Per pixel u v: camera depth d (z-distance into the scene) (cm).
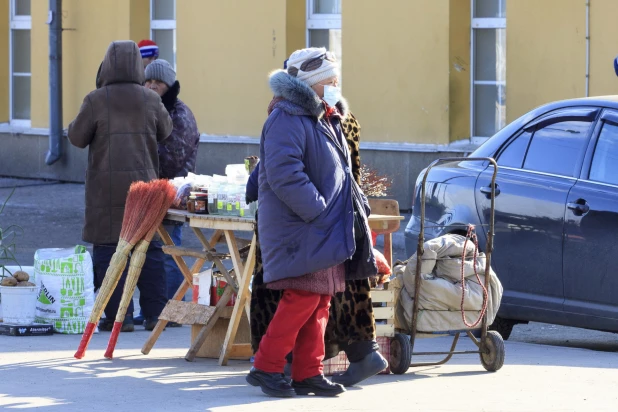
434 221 1906
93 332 1691
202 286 1619
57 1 4225
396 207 1557
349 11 3575
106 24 4153
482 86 3456
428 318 1459
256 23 3794
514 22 3247
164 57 4175
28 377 1420
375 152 3528
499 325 1892
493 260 1814
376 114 3544
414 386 1374
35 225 3359
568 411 1222
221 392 1319
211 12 3897
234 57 3853
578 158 1756
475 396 1305
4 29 4612
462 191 1870
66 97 4288
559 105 1834
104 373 1455
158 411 1203
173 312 1598
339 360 1432
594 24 3109
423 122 3453
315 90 1248
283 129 1214
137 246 1617
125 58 1836
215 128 3919
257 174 1320
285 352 1277
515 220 1783
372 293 1461
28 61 4600
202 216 1562
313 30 3791
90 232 1836
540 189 1767
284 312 1259
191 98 3969
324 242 1215
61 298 1798
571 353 1706
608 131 1739
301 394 1300
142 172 1834
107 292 1590
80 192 4059
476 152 1916
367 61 3550
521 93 3253
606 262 1667
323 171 1229
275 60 3759
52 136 4281
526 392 1335
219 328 1598
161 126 1867
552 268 1734
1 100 4603
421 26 3438
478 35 3450
